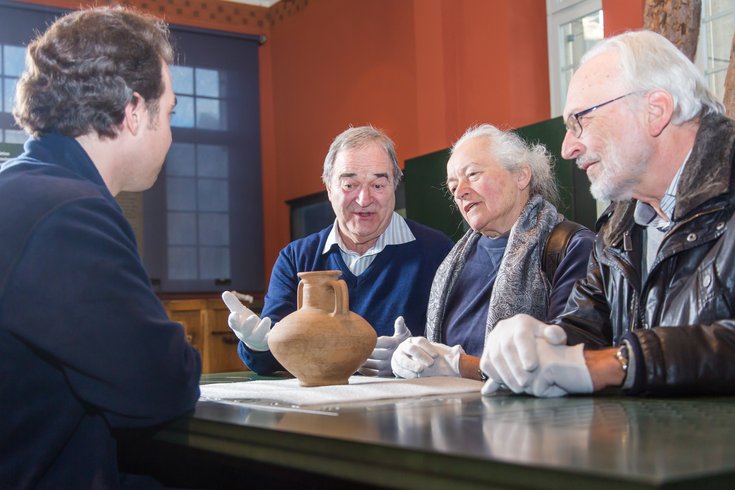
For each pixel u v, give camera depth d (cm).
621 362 124
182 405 124
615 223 165
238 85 815
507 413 107
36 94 143
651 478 61
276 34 827
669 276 145
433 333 233
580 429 89
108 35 145
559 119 443
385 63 680
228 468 151
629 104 151
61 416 126
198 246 780
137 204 749
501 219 225
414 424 97
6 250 122
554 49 564
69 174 136
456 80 602
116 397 120
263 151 827
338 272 159
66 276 120
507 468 70
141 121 150
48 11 718
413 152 649
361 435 88
